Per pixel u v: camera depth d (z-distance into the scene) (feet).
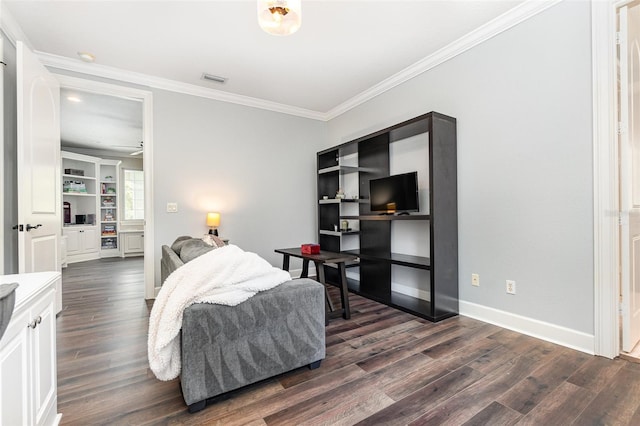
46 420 4.11
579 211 6.71
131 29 8.26
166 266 8.38
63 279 14.66
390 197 10.69
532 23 7.48
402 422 4.47
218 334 4.82
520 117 7.73
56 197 9.31
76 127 17.22
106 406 4.87
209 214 11.94
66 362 6.34
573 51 6.77
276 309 5.38
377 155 12.14
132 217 24.57
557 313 7.09
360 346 7.03
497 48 8.20
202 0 7.13
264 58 9.91
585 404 4.86
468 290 8.98
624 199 6.37
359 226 13.03
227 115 12.98
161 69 10.62
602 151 6.33
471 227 8.86
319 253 10.44
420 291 10.63
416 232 10.71
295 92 12.78
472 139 8.82
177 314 4.52
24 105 7.40
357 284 12.84
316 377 5.69
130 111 14.89
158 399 5.07
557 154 7.05
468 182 8.93
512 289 7.93
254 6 7.36
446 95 9.56
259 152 13.80
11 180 8.03
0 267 7.31
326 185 14.34
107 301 10.89
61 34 8.46
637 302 6.91
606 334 6.32
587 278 6.61
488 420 4.51
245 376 5.07
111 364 6.26
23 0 7.04
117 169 23.08
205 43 9.00
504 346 6.95
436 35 8.70
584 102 6.61
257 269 5.32
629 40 6.42
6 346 3.07
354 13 7.67
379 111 12.26
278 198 14.33
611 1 6.25
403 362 6.25
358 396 5.10
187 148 12.05
